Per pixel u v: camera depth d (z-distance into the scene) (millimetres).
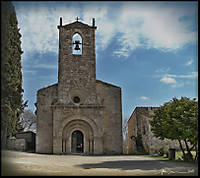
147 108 36531
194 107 20156
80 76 31906
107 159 22953
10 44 22156
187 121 19734
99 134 30453
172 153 22812
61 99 30891
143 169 15461
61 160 21281
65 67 31953
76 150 35031
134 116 36906
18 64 25641
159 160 21922
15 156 20188
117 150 31344
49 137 30594
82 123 30609
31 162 18094
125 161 20906
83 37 33188
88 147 30266
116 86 32969
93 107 30953
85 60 32500
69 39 32844
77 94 31406
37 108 31172
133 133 37875
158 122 24047
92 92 31562
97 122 30688
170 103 23312
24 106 47250
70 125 30453
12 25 23344
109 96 32594
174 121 20188
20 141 30766
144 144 33188
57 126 30000
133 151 34219
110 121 31953
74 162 19859
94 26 33594
